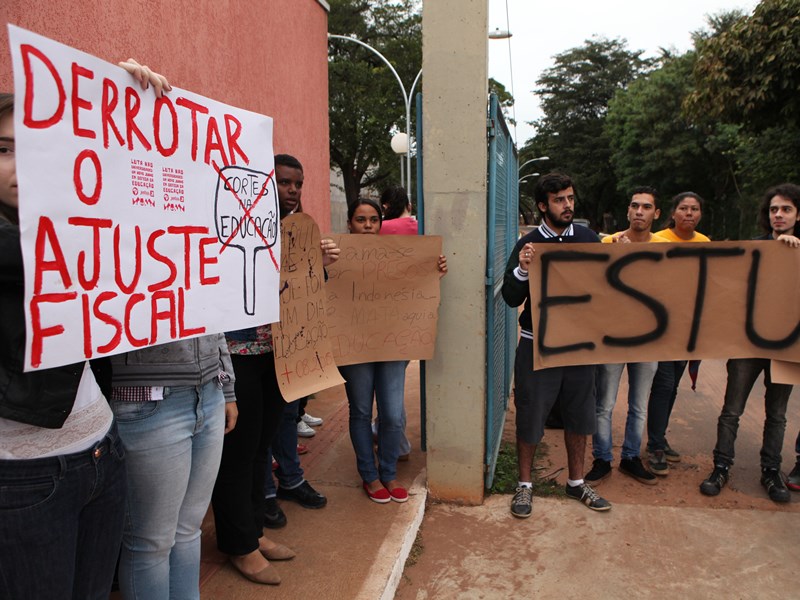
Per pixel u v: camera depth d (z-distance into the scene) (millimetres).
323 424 4762
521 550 3141
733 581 2854
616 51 46000
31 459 1353
